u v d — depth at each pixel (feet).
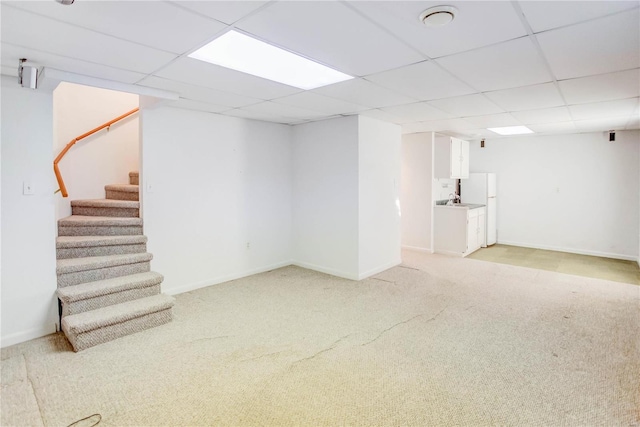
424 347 9.41
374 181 16.25
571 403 7.04
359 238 15.51
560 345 9.51
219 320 11.20
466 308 12.26
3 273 9.36
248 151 16.05
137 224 12.85
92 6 5.40
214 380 7.84
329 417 6.63
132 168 16.34
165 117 13.14
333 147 16.05
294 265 18.16
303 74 9.05
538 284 15.08
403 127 18.38
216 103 12.51
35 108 9.70
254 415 6.68
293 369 8.31
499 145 23.73
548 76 9.09
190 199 14.05
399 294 13.75
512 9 5.58
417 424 6.44
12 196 9.42
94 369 8.25
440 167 21.20
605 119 15.56
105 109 15.42
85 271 10.87
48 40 6.77
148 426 6.38
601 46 7.12
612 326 10.75
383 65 8.29
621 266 18.16
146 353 9.03
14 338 9.54
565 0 5.28
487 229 23.22
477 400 7.13
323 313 11.81
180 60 7.91
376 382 7.77
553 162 21.79
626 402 7.06
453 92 10.77
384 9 5.57
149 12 5.62
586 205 20.83
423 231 21.58
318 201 16.88
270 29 6.31
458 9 5.59
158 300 10.95
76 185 14.66
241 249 16.03
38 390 7.40
